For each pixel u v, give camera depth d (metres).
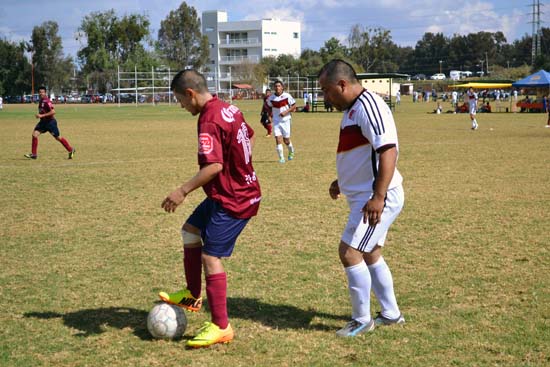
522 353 4.04
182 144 20.33
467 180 11.62
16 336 4.43
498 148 17.89
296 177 12.30
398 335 4.39
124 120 36.84
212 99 4.27
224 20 111.56
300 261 6.29
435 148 18.05
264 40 108.38
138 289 5.46
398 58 154.38
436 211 8.70
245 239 7.19
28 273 5.93
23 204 9.44
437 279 5.63
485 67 141.50
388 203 4.27
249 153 4.33
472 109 26.16
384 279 4.54
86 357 4.07
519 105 44.25
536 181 11.43
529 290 5.30
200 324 4.70
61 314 4.86
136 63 91.94
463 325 4.54
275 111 14.82
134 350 4.18
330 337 4.39
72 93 104.12
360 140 4.22
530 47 140.12
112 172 13.20
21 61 97.12
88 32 93.44
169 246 6.93
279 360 4.00
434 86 101.69
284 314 4.86
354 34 119.81
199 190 10.95
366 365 3.90
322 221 8.15
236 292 5.36
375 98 4.17
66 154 17.09
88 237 7.35
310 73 92.19
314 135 24.22
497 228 7.63
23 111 52.44
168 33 108.94
